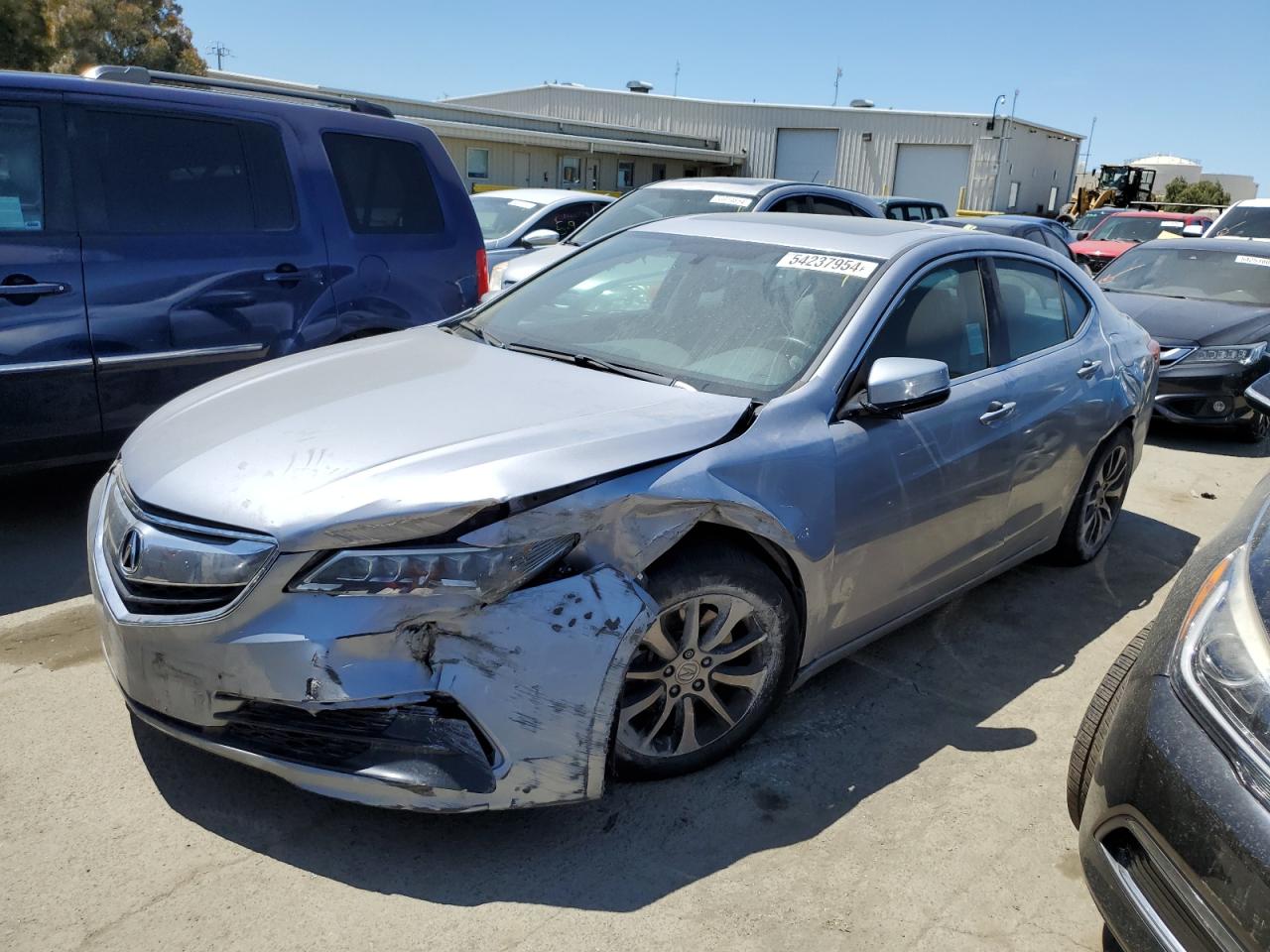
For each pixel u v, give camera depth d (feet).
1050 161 136.26
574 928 7.63
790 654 9.96
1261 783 5.89
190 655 7.86
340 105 17.69
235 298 15.31
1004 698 11.71
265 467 8.38
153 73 15.47
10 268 13.26
